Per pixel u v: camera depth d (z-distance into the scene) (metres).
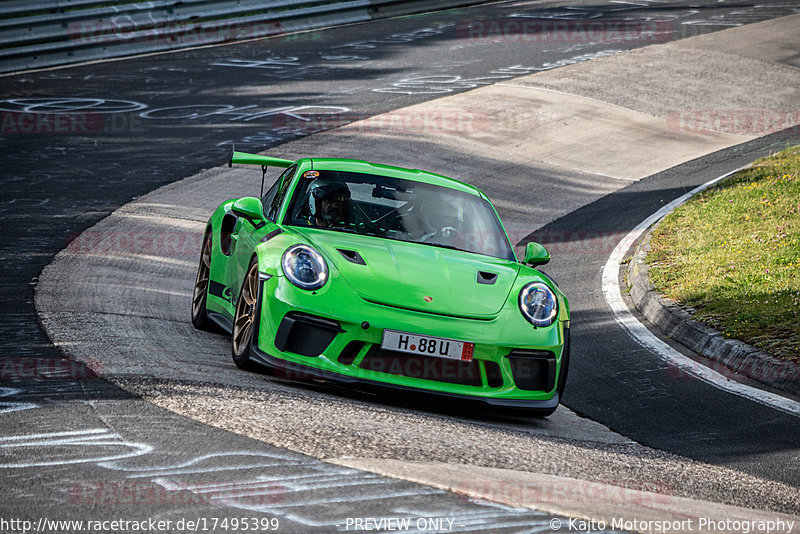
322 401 16.98
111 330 22.41
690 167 60.31
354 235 21.47
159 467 12.03
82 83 71.19
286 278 18.81
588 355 27.59
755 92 79.56
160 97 68.50
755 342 27.38
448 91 75.38
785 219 42.53
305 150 57.16
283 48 90.12
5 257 31.41
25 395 15.36
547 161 60.84
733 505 14.17
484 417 19.11
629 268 39.62
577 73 83.31
